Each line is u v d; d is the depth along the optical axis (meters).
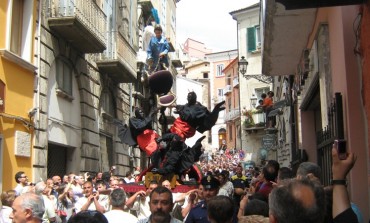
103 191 7.84
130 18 22.72
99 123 17.03
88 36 13.88
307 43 10.93
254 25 35.91
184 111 7.20
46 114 12.58
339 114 6.70
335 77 7.45
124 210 5.77
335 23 7.27
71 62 14.46
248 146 36.53
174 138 7.01
